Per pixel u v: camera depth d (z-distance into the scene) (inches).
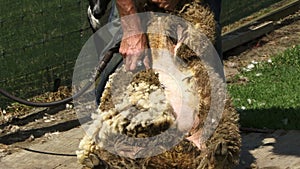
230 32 414.0
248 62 387.5
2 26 384.8
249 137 273.0
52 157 273.0
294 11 472.4
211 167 196.1
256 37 421.1
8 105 333.1
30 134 300.2
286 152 257.4
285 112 291.7
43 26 380.8
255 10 460.4
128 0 205.0
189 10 210.1
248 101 307.1
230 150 199.2
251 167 247.6
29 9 405.7
